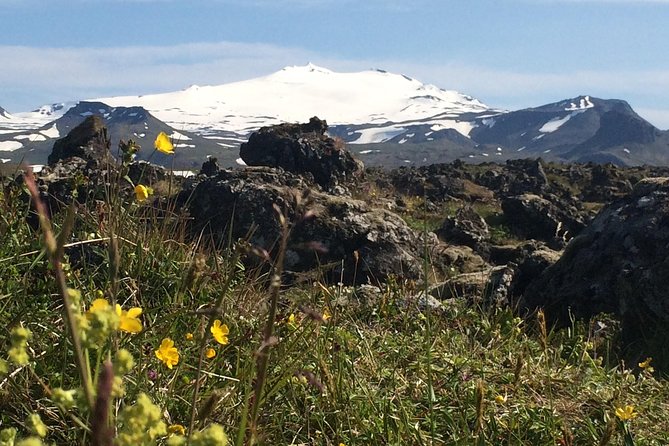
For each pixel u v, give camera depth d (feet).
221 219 40.40
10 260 12.28
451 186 95.55
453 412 12.39
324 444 11.23
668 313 23.95
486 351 15.92
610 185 105.70
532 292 29.22
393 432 11.32
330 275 38.06
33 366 9.96
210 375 10.79
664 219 26.50
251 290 15.52
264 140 77.46
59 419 9.66
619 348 22.97
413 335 16.69
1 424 9.42
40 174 40.29
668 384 16.53
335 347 12.80
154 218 15.92
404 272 39.37
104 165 15.71
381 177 98.02
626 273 25.72
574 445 12.35
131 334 10.48
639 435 12.74
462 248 46.75
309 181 70.64
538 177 106.22
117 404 9.24
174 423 10.24
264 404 11.10
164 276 13.87
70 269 12.34
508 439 11.87
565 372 15.61
